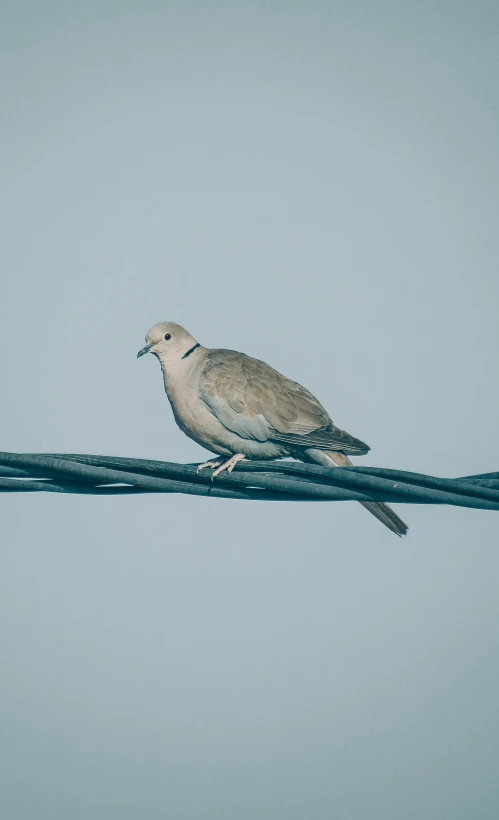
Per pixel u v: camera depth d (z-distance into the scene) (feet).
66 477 30.81
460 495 27.61
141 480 30.50
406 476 28.02
